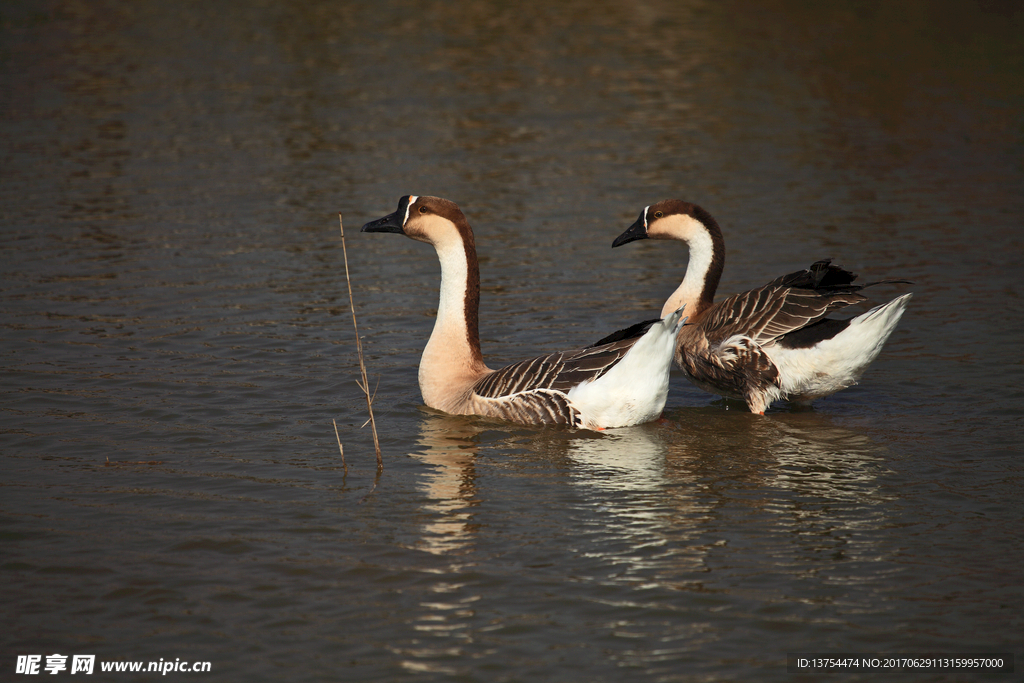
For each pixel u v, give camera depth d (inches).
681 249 853.2
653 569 344.8
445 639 305.4
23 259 773.9
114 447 454.9
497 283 747.4
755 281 738.2
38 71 1557.6
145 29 1925.4
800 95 1483.8
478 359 539.5
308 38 1868.8
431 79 1566.2
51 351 582.2
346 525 380.5
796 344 501.4
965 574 340.5
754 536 370.0
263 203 957.8
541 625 311.6
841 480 423.5
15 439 460.1
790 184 1042.7
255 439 470.3
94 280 729.0
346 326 649.0
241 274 755.4
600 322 659.4
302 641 305.1
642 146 1205.7
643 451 461.1
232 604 325.1
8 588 334.0
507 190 1015.0
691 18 2126.0
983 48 1781.5
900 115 1362.0
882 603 322.3
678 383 587.5
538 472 434.6
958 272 754.8
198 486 416.2
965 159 1143.0
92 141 1186.6
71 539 367.6
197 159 1120.8
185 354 586.9
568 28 2011.6
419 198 530.6
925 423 494.0
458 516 388.8
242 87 1485.0
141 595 330.6
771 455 455.5
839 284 517.3
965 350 597.6
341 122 1306.6
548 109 1393.9
